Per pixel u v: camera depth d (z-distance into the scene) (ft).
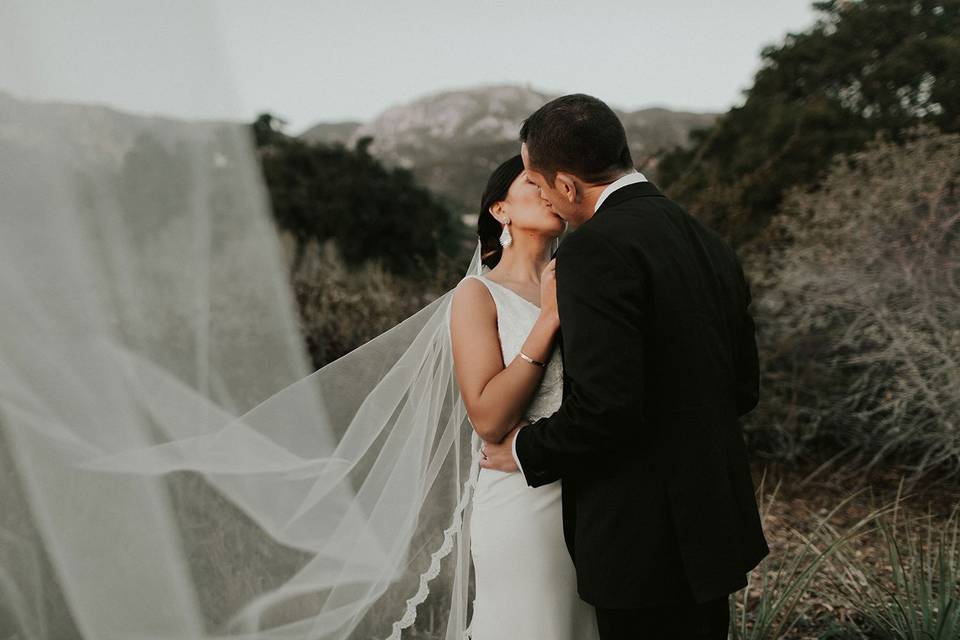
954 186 16.20
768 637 8.40
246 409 4.19
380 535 5.98
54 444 3.86
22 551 4.08
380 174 47.03
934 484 14.47
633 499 5.33
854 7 31.83
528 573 6.02
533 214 6.39
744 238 20.04
